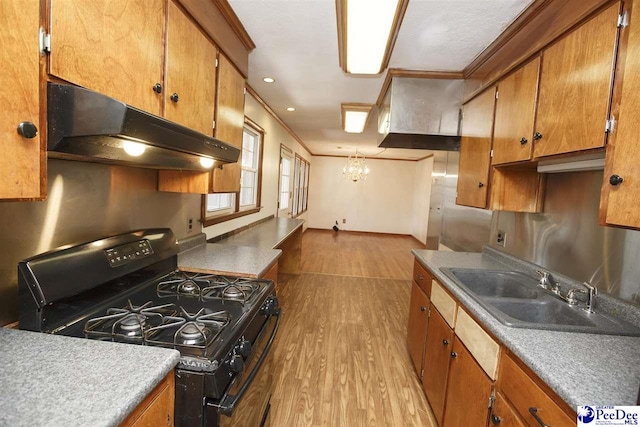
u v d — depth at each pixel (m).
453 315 1.64
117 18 0.99
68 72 0.82
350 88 2.99
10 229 1.01
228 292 1.42
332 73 2.64
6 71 0.67
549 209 1.86
